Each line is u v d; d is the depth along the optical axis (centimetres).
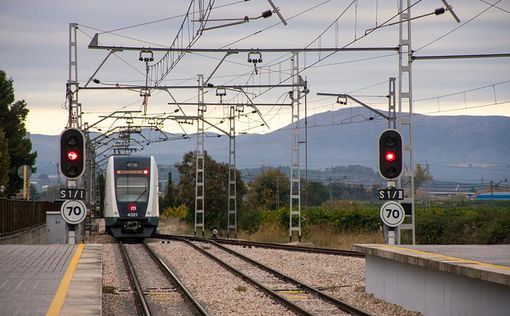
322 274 6375
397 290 4544
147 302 4850
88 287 3891
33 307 3288
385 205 5562
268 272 6650
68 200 6109
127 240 12138
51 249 6016
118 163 11569
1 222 7719
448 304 3809
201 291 5372
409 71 7581
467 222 11462
